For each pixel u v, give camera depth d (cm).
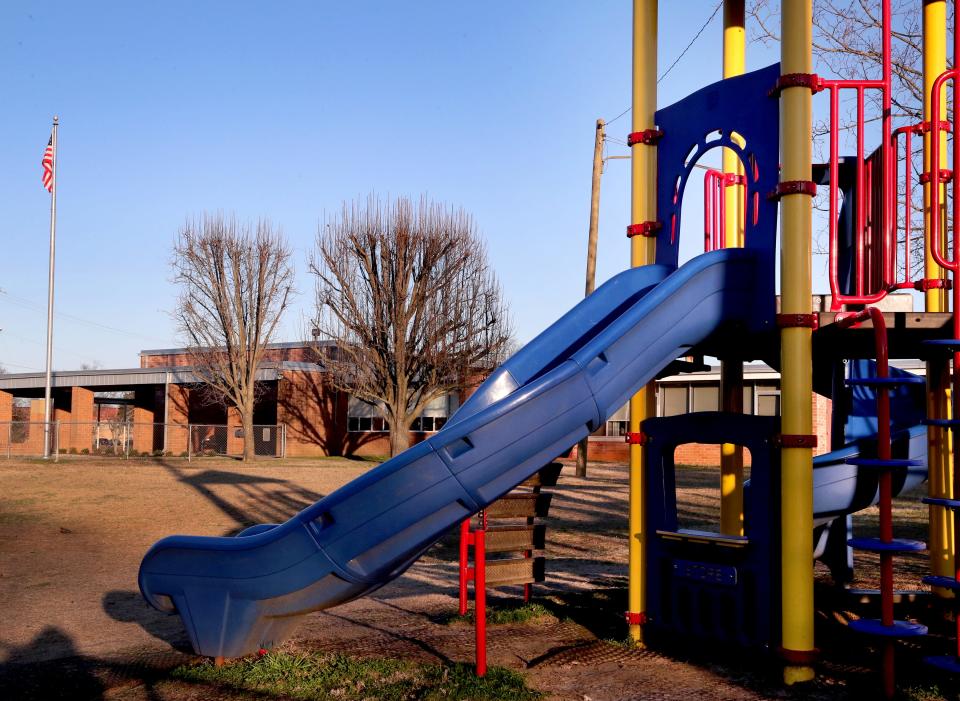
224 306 3309
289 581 543
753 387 3139
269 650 637
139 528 1487
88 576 1041
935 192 635
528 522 814
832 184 580
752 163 686
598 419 530
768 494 571
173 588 583
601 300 622
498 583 780
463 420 540
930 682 543
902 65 1434
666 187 651
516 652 637
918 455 830
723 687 541
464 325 3042
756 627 570
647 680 559
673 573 621
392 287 3041
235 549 559
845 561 884
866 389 864
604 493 2122
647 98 661
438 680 552
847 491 773
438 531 515
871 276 656
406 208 3039
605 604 814
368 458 3534
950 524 718
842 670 577
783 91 564
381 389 3086
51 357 3269
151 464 2894
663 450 641
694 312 565
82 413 4062
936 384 685
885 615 509
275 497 1928
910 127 684
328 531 529
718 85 615
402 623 755
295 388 3684
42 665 616
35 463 2872
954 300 560
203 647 583
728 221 767
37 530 1467
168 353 4912
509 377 584
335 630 727
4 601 882
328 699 521
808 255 557
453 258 3030
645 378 548
